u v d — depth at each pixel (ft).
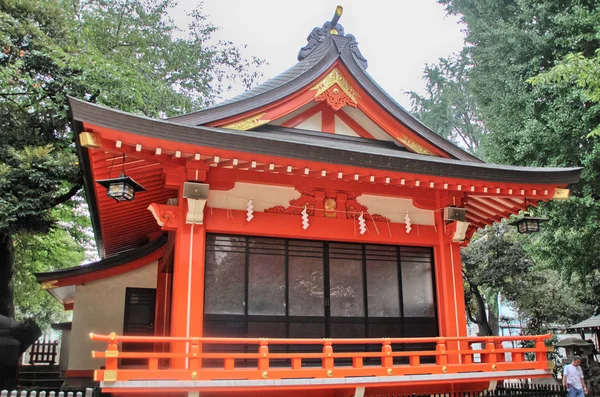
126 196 24.21
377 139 35.06
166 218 27.07
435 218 34.24
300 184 30.73
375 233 32.14
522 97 52.60
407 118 34.17
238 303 28.48
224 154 24.90
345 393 27.66
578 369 43.32
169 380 22.31
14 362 48.78
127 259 45.52
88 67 50.62
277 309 29.32
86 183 29.43
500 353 31.50
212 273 28.35
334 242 31.99
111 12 67.46
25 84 50.44
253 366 27.71
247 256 29.45
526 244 61.36
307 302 30.14
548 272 75.56
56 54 49.62
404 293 32.89
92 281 46.26
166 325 43.34
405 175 28.73
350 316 30.99
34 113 53.11
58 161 48.96
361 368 26.37
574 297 77.51
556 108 49.24
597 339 72.69
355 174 27.86
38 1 51.31
